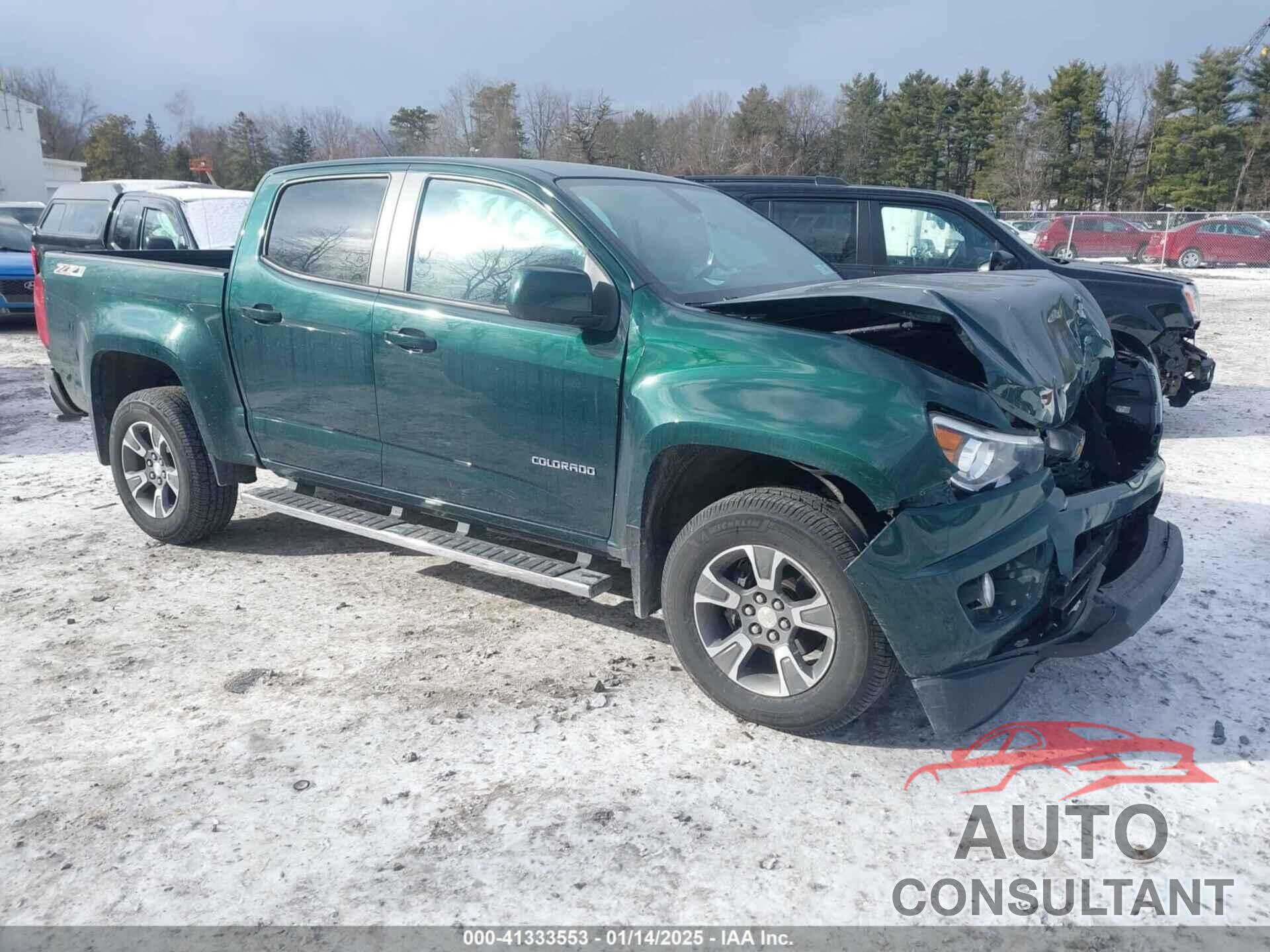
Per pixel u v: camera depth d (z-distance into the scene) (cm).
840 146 7575
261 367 455
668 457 339
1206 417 843
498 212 390
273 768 316
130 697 362
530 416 372
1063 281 389
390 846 278
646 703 357
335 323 421
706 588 338
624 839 280
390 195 420
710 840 280
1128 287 752
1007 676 306
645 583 358
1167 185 6166
